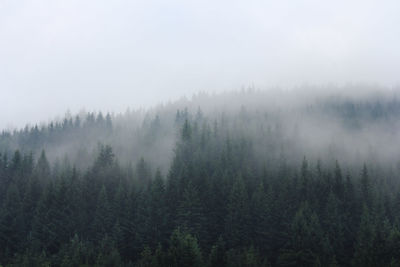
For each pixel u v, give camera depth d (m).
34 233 70.75
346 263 65.25
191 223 71.06
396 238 60.38
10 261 64.94
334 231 69.31
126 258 69.12
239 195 75.12
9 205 77.31
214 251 59.06
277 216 73.25
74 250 60.53
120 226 73.00
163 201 77.06
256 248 69.81
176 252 57.38
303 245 63.53
